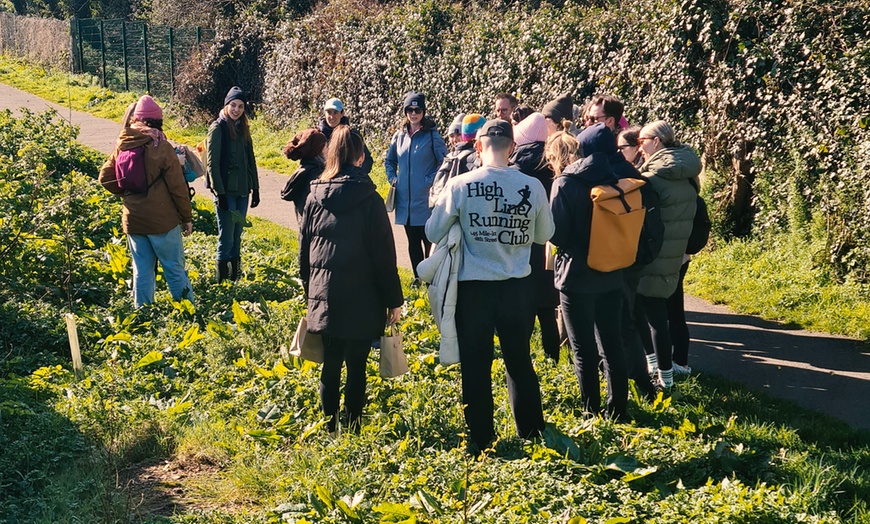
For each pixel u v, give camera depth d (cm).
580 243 530
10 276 818
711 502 430
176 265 802
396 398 592
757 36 941
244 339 705
